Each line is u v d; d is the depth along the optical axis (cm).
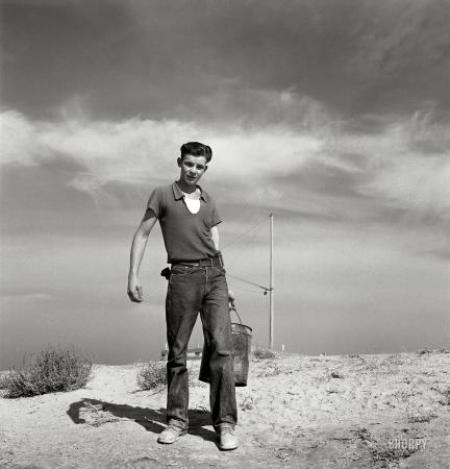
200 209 464
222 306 463
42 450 464
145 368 868
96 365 1061
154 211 463
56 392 765
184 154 463
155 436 478
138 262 470
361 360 852
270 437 473
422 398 538
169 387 478
